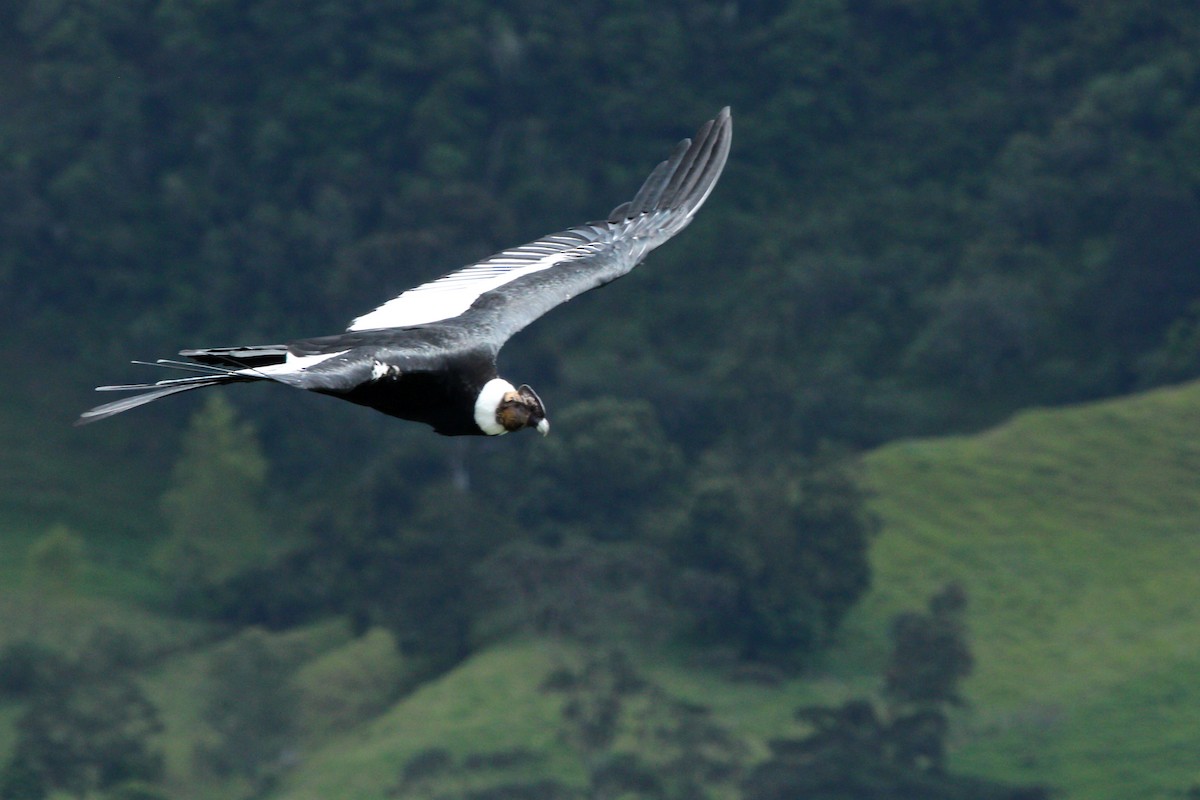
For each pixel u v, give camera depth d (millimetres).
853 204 110250
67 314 104250
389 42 109625
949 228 108688
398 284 93000
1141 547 68375
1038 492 72750
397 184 105250
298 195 106250
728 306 101375
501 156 107688
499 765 54938
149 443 93875
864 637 64750
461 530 71500
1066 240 106562
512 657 63250
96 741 54531
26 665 62625
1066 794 51594
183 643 72312
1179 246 100312
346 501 78188
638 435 76000
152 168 110188
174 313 102000
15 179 106938
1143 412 77938
